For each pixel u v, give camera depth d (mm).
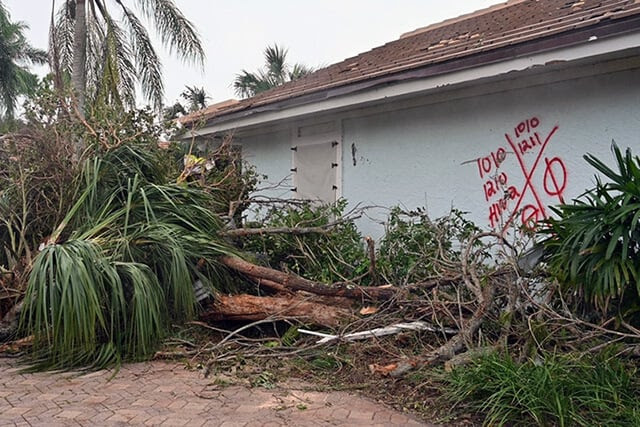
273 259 6738
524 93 6008
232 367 4508
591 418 3035
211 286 5414
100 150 6320
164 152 7152
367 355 4543
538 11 7762
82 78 12234
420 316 4918
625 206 3500
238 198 7730
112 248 5129
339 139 8297
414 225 6141
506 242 4727
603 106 5328
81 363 4535
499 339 4137
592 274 3643
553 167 5730
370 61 9422
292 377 4281
